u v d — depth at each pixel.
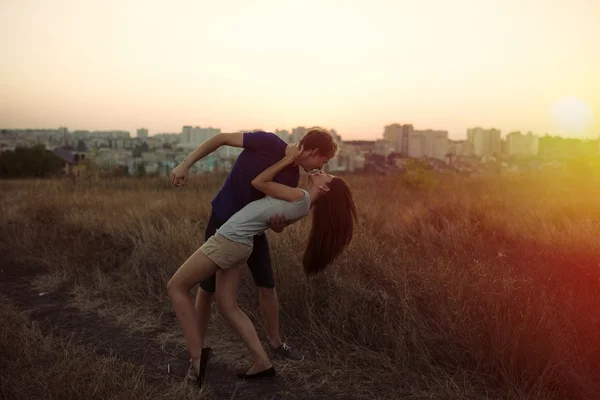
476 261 4.27
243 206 3.05
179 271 2.92
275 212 2.85
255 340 3.06
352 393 2.88
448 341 3.15
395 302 3.67
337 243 3.11
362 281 4.11
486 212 6.54
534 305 3.21
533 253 4.74
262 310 3.35
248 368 3.15
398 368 3.05
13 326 3.71
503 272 3.96
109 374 2.90
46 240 6.20
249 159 3.02
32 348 3.36
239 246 2.85
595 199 7.50
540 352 2.84
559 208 6.91
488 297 3.33
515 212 6.67
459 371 2.98
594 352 2.97
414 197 9.36
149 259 5.20
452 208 6.89
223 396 2.89
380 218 6.45
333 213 3.07
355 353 3.26
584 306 3.37
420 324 3.31
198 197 9.23
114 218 6.86
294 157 2.92
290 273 4.19
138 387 2.83
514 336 2.91
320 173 3.11
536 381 2.70
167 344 3.64
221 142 3.01
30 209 7.73
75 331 3.86
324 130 2.99
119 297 4.54
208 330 3.79
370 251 4.53
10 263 5.78
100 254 5.58
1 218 7.54
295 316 3.88
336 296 3.94
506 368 2.86
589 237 5.05
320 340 3.51
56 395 2.71
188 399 2.75
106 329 3.91
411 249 4.96
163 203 7.98
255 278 3.31
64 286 4.96
